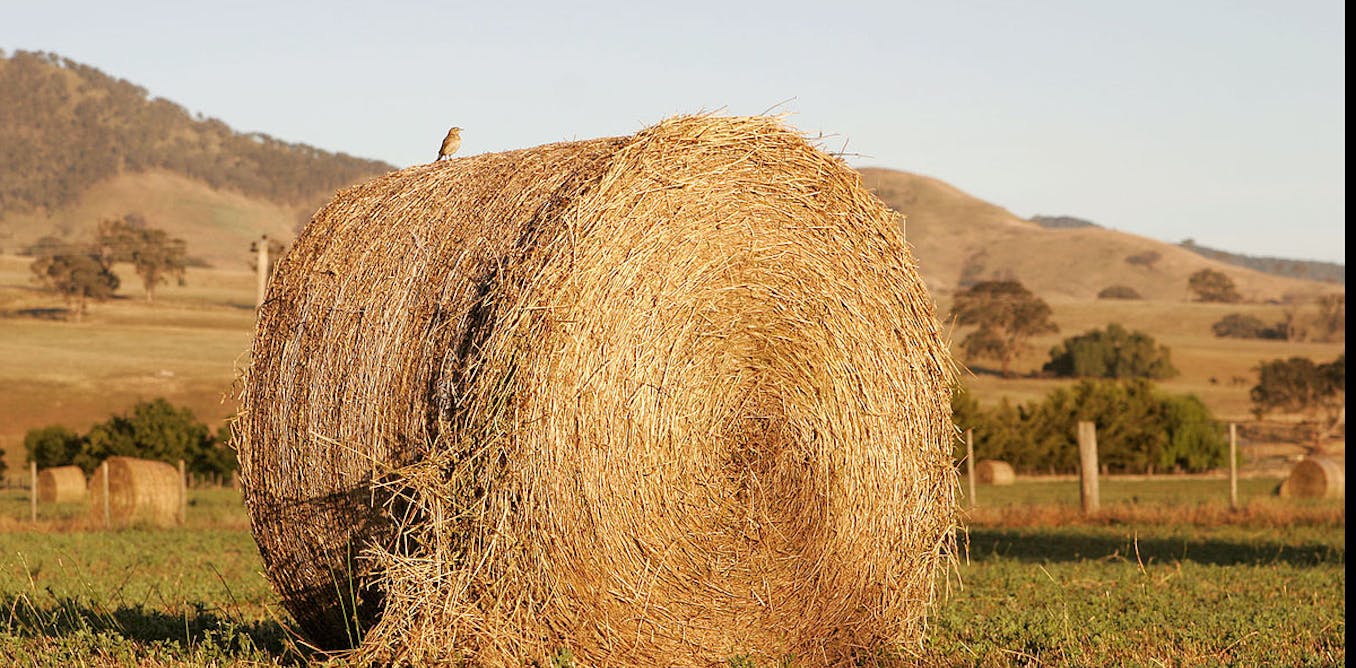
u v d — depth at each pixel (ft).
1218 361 396.16
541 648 27.22
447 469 26.48
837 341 31.50
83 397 250.98
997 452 196.03
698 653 29.37
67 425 228.02
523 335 26.30
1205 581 49.14
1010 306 356.79
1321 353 410.52
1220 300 640.17
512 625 26.71
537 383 26.35
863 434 32.01
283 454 29.96
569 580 27.14
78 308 369.71
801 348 30.86
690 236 28.86
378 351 28.25
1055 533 77.71
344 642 30.81
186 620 32.45
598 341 27.20
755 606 30.19
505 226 27.84
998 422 198.39
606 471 27.43
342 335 29.04
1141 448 200.44
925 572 33.32
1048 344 412.36
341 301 29.37
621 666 28.32
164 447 168.04
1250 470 208.54
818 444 31.19
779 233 30.48
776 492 30.50
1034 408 204.13
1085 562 56.65
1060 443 198.70
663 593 28.63
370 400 28.17
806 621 31.12
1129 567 53.52
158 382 266.36
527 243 27.07
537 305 26.43
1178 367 384.27
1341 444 269.64
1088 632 34.12
